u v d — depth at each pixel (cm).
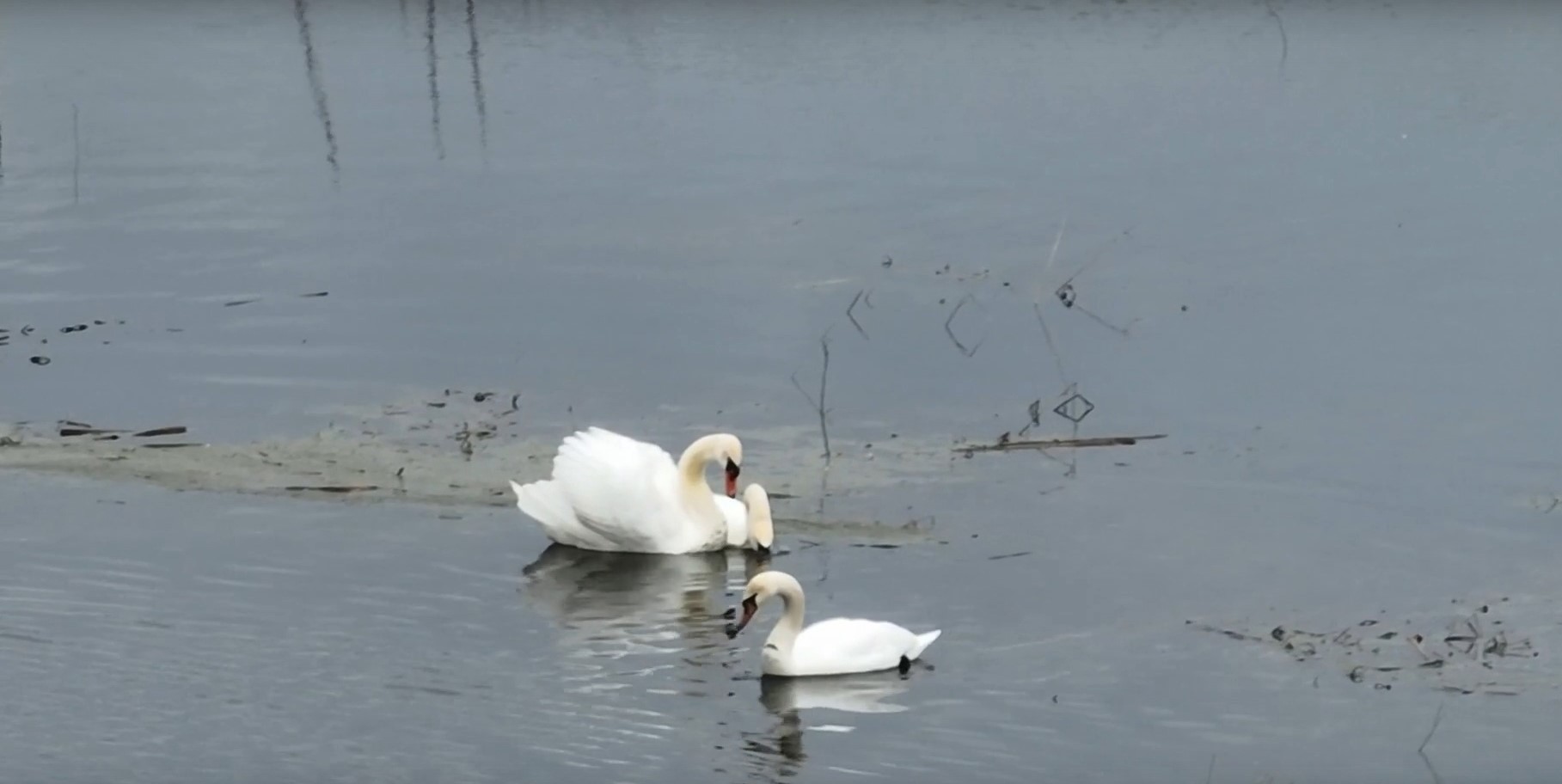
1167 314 2817
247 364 2586
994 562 1970
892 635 1738
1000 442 2314
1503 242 3134
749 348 2672
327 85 4109
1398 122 3788
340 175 3512
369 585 1875
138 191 3409
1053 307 2845
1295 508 2130
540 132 3772
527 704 1638
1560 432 2367
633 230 3216
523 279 2980
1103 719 1639
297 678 1670
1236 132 3744
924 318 2797
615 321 2788
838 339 2709
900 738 1602
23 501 2061
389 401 2438
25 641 1723
